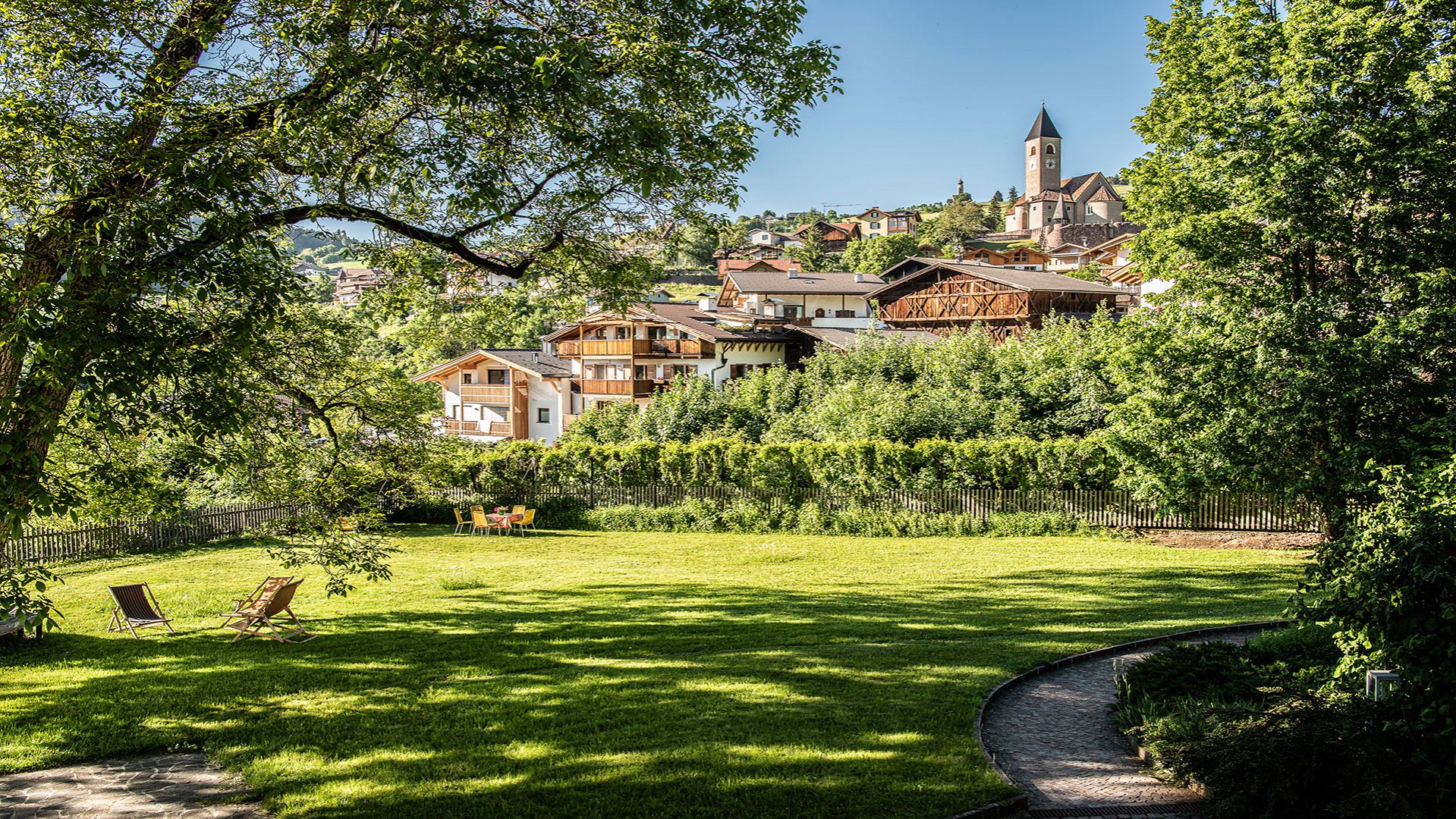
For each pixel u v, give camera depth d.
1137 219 23.12
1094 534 27.31
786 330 54.81
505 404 55.75
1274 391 19.06
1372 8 18.02
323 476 16.70
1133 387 21.88
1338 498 18.17
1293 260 19.80
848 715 10.39
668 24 11.31
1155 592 18.86
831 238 155.75
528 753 9.32
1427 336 16.28
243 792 8.65
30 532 23.73
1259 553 24.03
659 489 33.12
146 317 8.49
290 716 10.74
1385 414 17.23
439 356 17.28
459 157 9.66
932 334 57.47
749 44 11.73
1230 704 10.06
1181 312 20.81
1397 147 17.30
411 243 14.07
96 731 10.30
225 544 28.09
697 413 39.00
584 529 32.75
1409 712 7.84
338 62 8.90
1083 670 12.77
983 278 56.53
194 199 8.49
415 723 10.38
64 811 8.28
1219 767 8.17
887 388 34.06
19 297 8.12
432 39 9.03
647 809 7.98
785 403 38.25
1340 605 8.17
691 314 57.56
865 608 17.47
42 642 15.30
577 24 10.96
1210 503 26.62
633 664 12.96
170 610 18.25
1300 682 10.16
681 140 11.59
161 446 13.34
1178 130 21.81
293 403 16.00
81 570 23.52
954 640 14.40
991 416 31.62
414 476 18.88
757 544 28.02
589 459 34.09
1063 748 9.84
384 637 15.34
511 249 13.99
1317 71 17.94
